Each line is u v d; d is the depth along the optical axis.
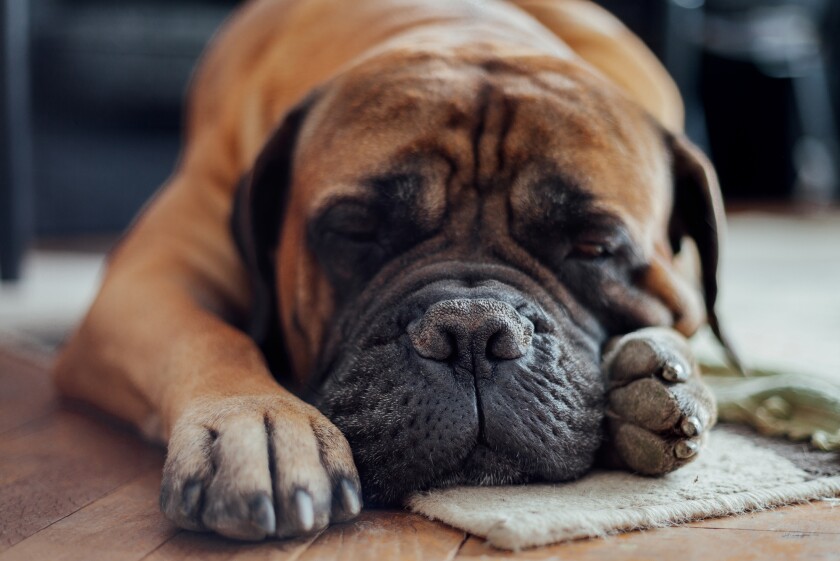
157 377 0.66
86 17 1.75
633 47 0.96
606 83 0.73
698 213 0.74
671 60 1.99
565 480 0.59
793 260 1.54
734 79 2.55
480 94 0.68
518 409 0.58
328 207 0.66
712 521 0.55
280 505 0.52
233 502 0.51
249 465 0.52
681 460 0.59
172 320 0.69
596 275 0.66
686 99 2.20
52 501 0.59
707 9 2.35
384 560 0.51
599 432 0.61
